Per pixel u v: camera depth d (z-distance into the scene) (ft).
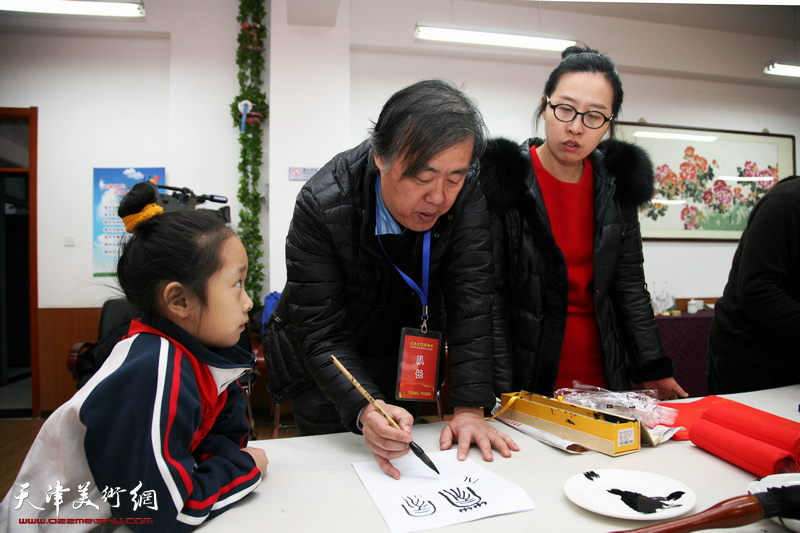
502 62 12.55
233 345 2.61
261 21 11.34
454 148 2.37
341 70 10.84
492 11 12.17
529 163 4.03
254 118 10.84
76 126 11.20
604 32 12.72
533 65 12.73
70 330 10.98
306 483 2.41
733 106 14.03
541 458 2.70
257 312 10.35
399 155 2.43
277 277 10.61
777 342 4.34
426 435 3.15
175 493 1.88
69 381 11.00
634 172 4.11
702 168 13.42
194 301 2.20
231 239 2.31
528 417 3.22
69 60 11.21
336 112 10.82
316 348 3.05
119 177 11.23
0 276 14.62
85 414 1.84
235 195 11.31
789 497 1.76
